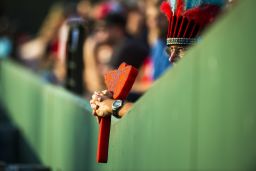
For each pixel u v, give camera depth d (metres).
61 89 11.71
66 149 10.49
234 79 4.34
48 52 19.34
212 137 4.55
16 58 25.48
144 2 13.12
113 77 6.98
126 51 12.14
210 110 4.57
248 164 4.22
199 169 4.70
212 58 4.55
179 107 5.01
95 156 8.47
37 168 11.20
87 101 9.91
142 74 12.08
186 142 4.89
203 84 4.65
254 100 4.18
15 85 18.55
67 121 10.50
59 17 19.92
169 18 6.82
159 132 5.43
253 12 4.20
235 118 4.33
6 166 11.29
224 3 6.36
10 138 15.91
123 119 6.76
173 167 5.11
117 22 13.60
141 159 5.99
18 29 30.42
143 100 5.96
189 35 6.68
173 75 5.13
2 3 32.69
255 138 4.18
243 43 4.27
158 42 10.02
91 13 16.50
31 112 14.46
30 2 33.66
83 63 12.09
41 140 12.93
